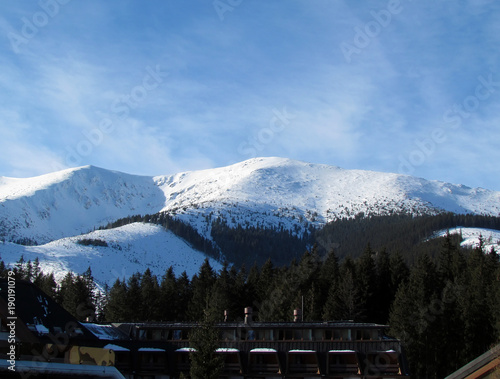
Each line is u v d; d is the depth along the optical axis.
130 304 115.38
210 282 135.00
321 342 67.75
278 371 66.81
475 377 37.81
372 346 66.88
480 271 109.62
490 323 90.50
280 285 118.69
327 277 129.38
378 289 121.31
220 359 60.25
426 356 90.56
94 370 33.06
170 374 67.31
